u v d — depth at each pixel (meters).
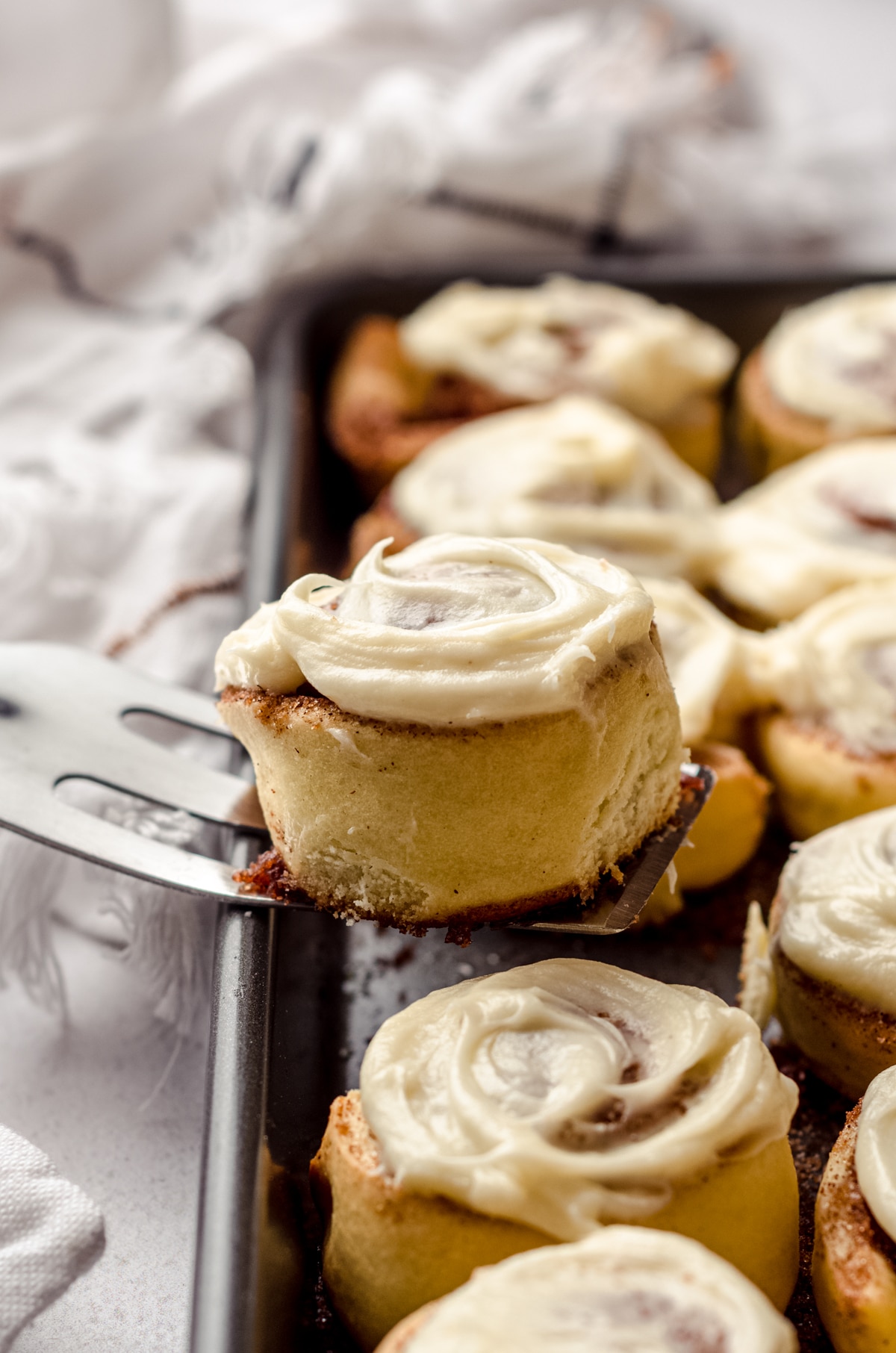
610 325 0.57
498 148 0.62
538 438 0.51
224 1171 0.33
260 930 0.36
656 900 0.41
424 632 0.35
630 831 0.37
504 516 0.49
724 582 0.48
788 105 0.76
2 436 0.55
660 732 0.37
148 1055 0.39
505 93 0.67
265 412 0.52
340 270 0.62
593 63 0.70
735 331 0.61
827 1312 0.33
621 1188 0.32
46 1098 0.38
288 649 0.36
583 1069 0.33
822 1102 0.38
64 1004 0.40
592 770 0.35
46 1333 0.35
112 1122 0.38
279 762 0.36
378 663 0.35
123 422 0.57
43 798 0.38
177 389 0.57
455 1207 0.32
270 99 0.68
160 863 0.37
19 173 0.61
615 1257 0.31
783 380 0.55
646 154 0.65
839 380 0.54
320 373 0.59
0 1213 0.34
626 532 0.48
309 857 0.36
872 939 0.37
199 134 0.64
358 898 0.36
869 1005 0.37
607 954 0.41
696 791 0.39
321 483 0.53
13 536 0.50
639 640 0.36
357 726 0.35
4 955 0.40
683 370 0.56
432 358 0.56
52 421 0.56
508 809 0.35
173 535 0.51
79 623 0.49
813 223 0.68
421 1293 0.33
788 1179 0.34
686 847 0.41
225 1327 0.31
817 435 0.54
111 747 0.40
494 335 0.57
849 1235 0.33
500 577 0.37
